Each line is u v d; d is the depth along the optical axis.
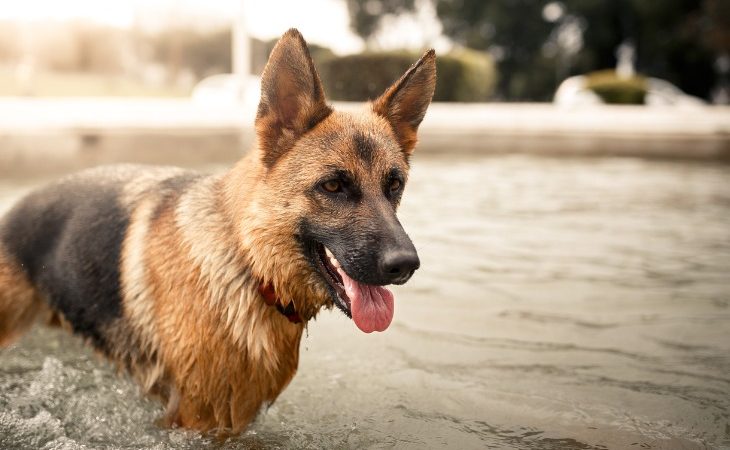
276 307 1.11
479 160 3.75
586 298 1.53
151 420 1.15
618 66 13.67
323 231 1.08
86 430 1.11
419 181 2.90
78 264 1.22
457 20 14.74
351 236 1.06
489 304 1.50
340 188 1.08
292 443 1.08
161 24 13.32
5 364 1.29
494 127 4.21
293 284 1.10
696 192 2.76
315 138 1.10
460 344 1.33
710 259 1.79
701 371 1.23
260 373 1.11
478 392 1.18
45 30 12.02
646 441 1.05
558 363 1.26
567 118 4.80
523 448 1.04
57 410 1.15
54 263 1.26
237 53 5.54
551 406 1.14
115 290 1.18
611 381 1.20
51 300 1.27
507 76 14.61
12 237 1.30
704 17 11.70
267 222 1.07
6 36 11.82
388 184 1.12
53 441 1.07
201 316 1.08
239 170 1.13
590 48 13.37
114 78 12.86
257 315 1.10
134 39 13.26
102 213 1.23
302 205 1.08
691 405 1.13
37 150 2.75
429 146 4.17
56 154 2.84
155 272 1.12
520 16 13.91
